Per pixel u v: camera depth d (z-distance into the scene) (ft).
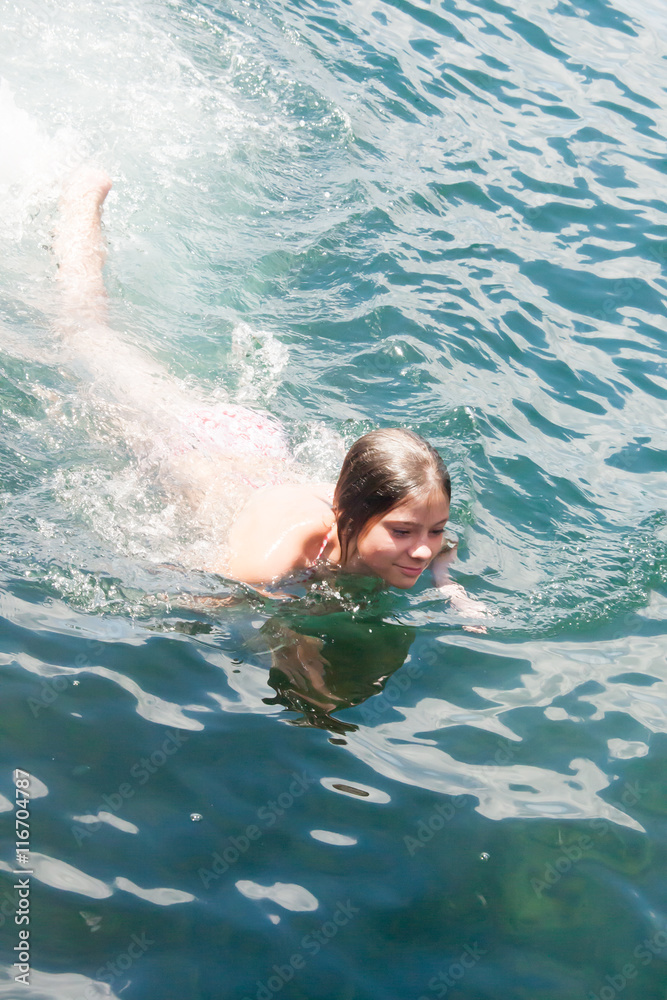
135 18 29.89
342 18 33.37
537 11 36.35
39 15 28.45
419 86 30.19
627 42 35.01
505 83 31.27
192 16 30.94
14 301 17.88
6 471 14.52
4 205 20.53
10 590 12.66
